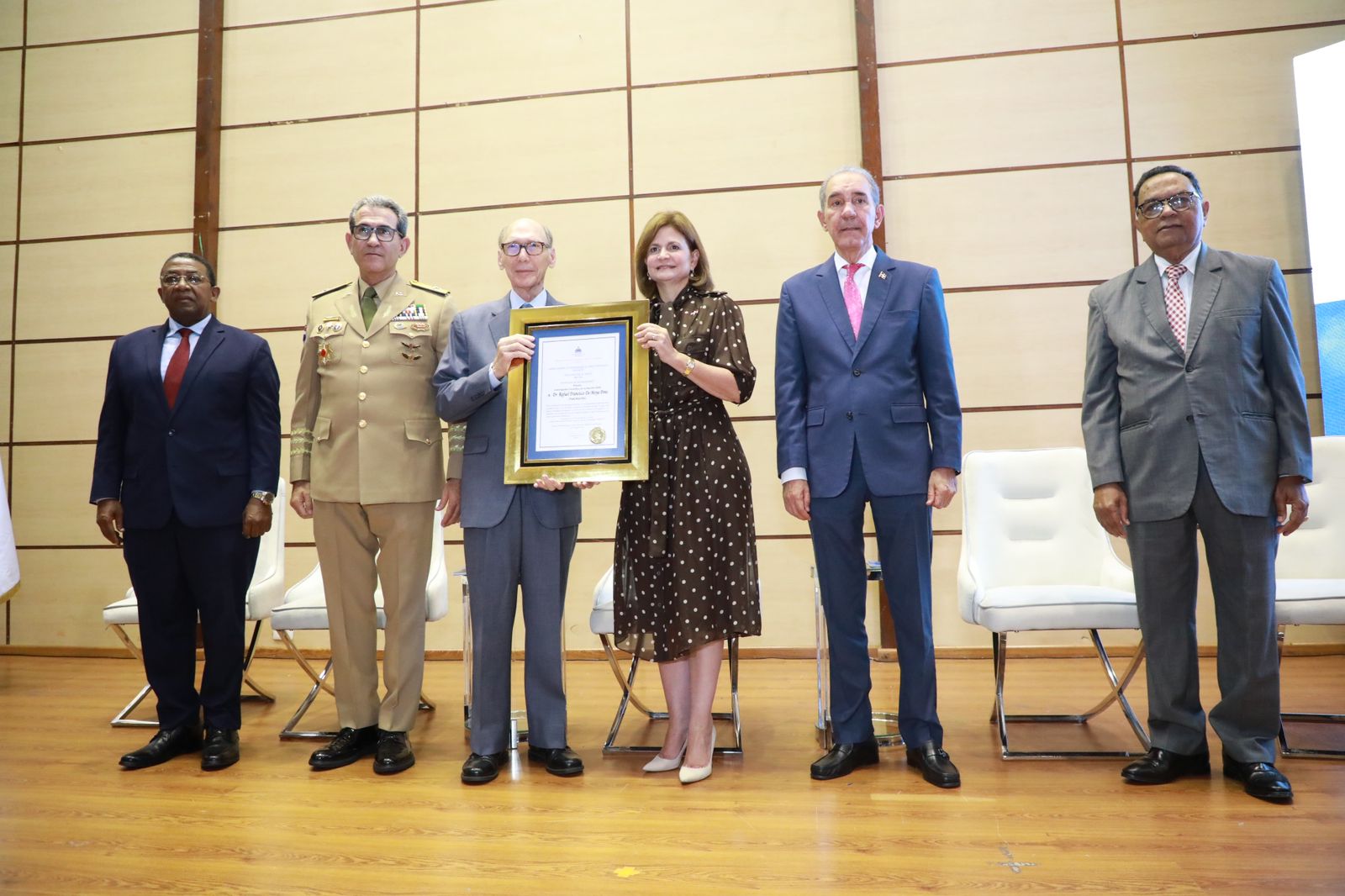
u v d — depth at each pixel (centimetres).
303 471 257
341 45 455
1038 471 293
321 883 164
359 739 251
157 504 248
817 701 309
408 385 249
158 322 458
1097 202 402
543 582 236
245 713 315
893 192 414
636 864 169
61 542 456
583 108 435
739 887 158
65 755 258
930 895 153
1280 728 210
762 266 418
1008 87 410
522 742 265
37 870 173
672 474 226
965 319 407
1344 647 375
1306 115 375
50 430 461
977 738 259
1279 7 394
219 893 162
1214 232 394
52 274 467
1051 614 241
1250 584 206
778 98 422
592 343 233
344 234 447
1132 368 222
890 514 222
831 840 180
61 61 472
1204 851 169
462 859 174
